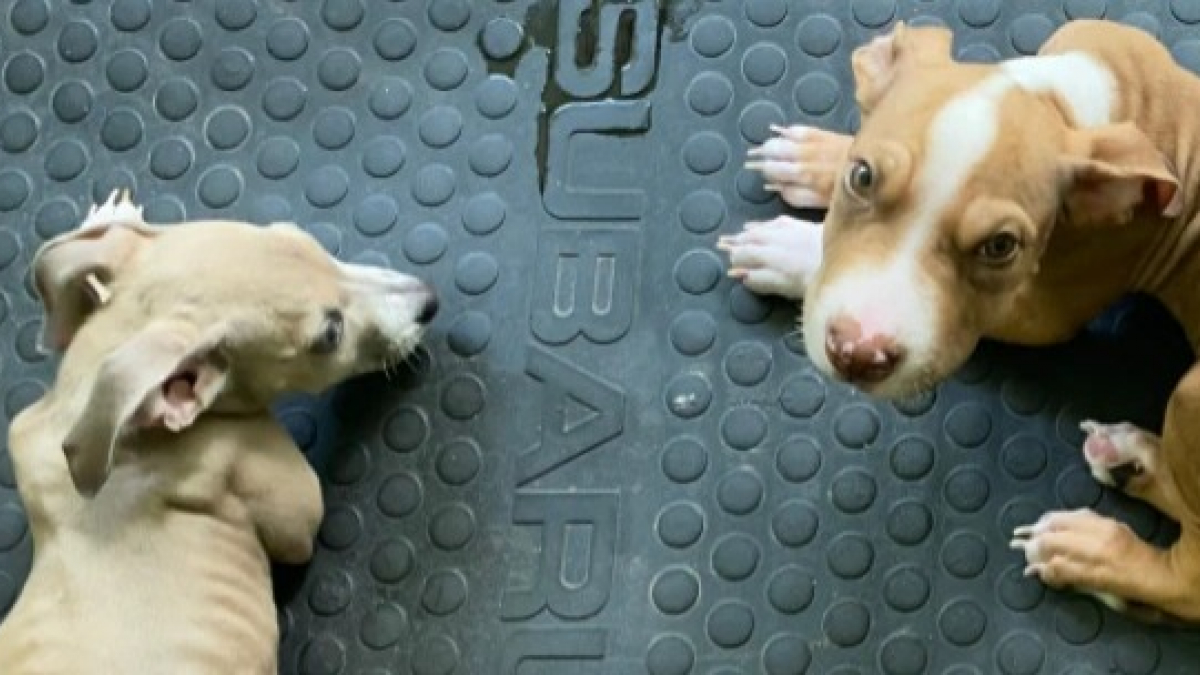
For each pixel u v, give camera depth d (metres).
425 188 1.62
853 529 1.54
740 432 1.56
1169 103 1.48
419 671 1.54
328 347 1.53
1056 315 1.52
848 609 1.53
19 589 1.57
